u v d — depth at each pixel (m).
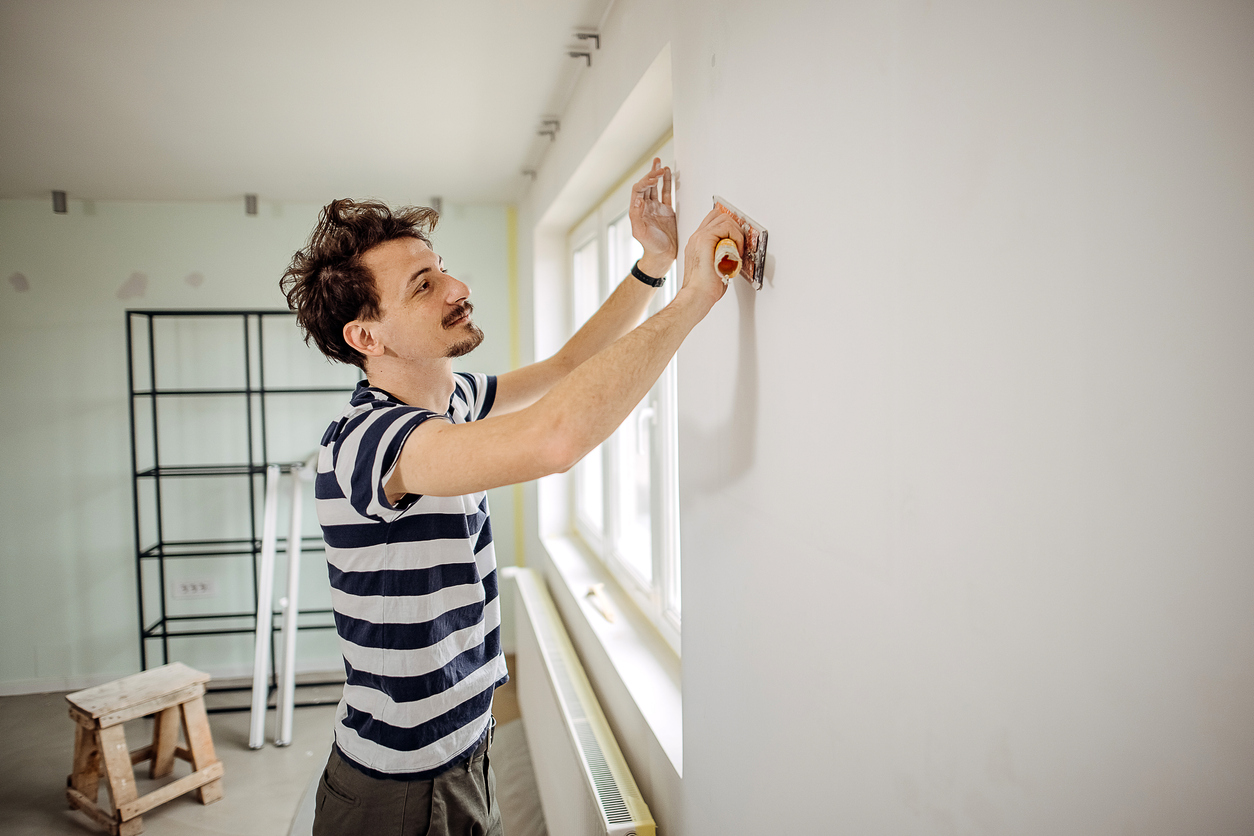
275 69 2.03
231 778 2.95
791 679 0.90
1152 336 0.41
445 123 2.54
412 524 1.05
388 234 1.07
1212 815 0.39
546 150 2.85
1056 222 0.47
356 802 1.11
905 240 0.63
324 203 3.78
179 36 1.82
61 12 1.68
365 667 1.10
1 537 3.68
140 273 3.71
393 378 1.12
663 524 2.00
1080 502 0.46
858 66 0.70
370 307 1.05
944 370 0.59
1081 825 0.47
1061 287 0.47
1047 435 0.49
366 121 2.49
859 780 0.75
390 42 1.88
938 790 0.62
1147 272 0.41
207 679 2.81
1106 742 0.45
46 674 3.74
